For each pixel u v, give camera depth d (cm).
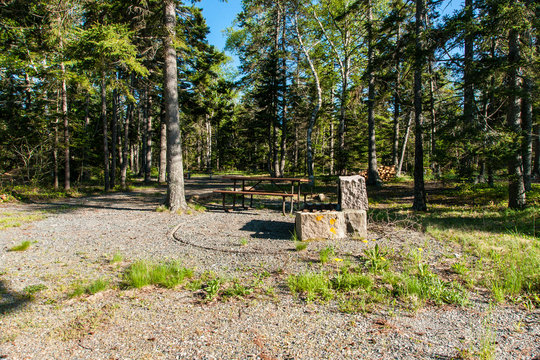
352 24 1750
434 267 428
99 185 1923
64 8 1128
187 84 2102
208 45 1981
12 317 294
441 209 933
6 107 1477
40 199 1234
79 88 1623
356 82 2042
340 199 702
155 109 2377
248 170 4184
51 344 249
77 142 1636
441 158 877
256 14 1752
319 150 3175
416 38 881
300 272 409
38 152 1482
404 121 2452
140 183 2159
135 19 975
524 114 871
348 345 245
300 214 591
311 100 2294
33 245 554
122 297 340
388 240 584
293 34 1827
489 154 754
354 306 314
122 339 256
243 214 912
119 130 2164
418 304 316
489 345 239
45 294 346
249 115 3192
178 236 628
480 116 799
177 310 309
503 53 1000
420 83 897
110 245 560
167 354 235
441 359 225
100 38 776
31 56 1323
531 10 706
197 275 408
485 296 335
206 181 2438
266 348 242
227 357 230
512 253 462
